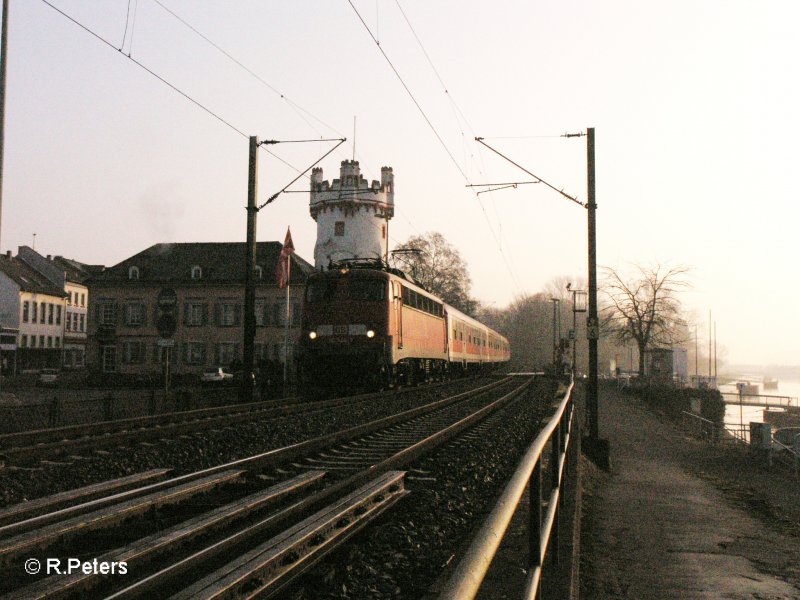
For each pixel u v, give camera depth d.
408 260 80.56
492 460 11.36
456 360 39.09
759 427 20.89
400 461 9.81
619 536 9.52
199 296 63.25
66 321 83.62
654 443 24.52
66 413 17.23
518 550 5.77
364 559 5.70
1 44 19.98
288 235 32.50
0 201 19.77
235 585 4.34
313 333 24.38
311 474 9.02
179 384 53.38
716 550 8.77
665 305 58.81
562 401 7.79
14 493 8.56
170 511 7.18
